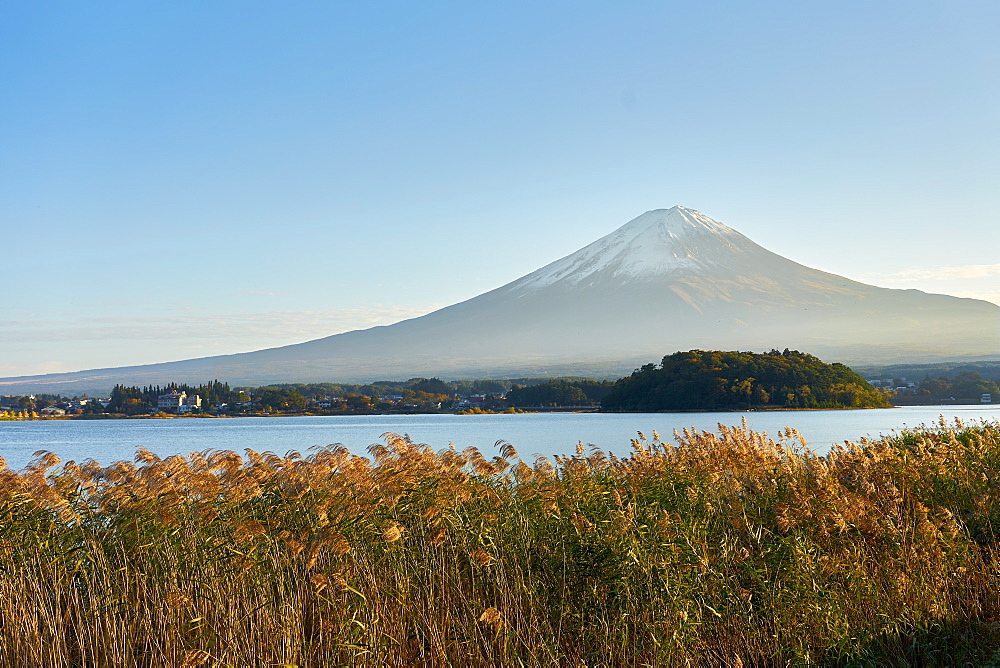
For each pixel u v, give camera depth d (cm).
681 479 1435
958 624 1081
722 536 1259
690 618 1047
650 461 1595
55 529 1180
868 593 1099
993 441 1959
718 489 1410
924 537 1173
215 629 1055
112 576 1123
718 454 1612
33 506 1196
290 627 1041
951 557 1180
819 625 1059
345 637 998
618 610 1068
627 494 1377
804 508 1230
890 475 1504
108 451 7300
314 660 1048
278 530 1145
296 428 12950
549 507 1198
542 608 1091
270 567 1095
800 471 1525
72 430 13250
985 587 1140
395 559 1115
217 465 1372
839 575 1120
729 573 1148
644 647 1048
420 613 1069
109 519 1202
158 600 1091
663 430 8944
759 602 1117
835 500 1266
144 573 1124
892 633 1056
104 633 1077
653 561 1078
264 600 1058
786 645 1055
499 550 1155
